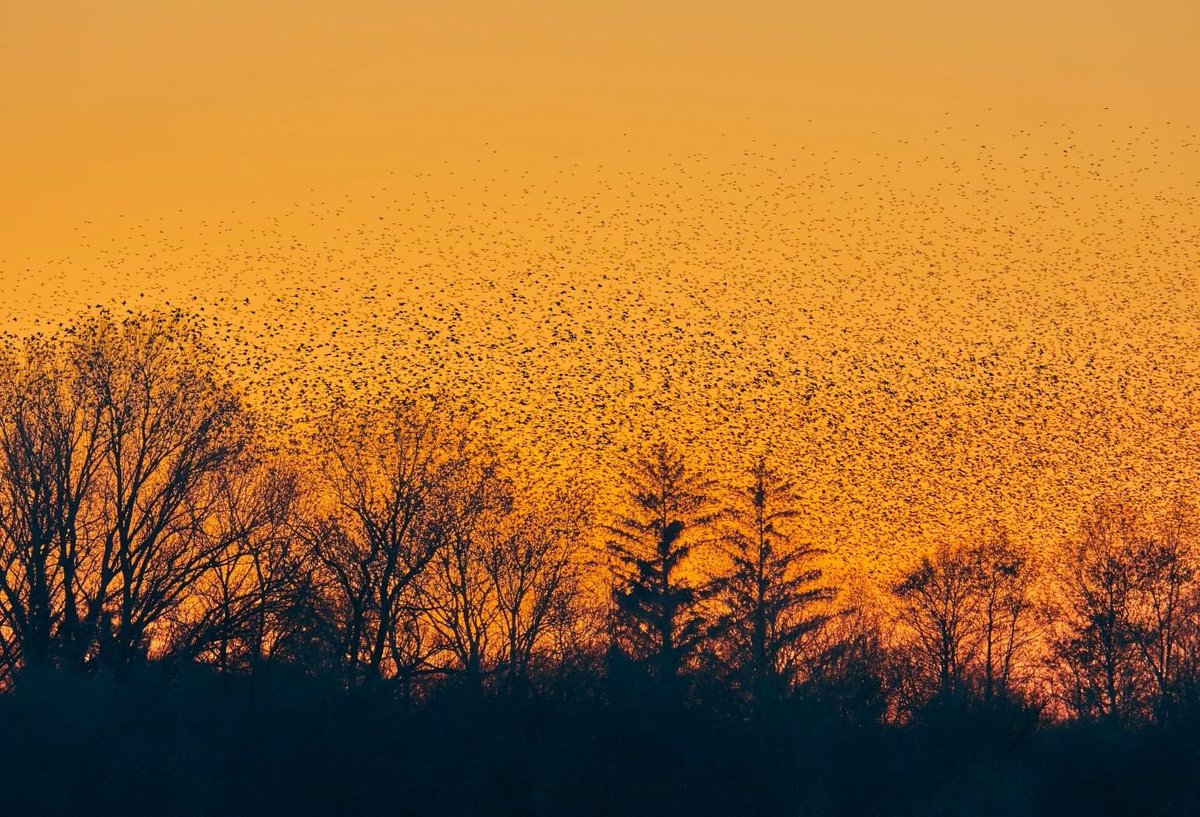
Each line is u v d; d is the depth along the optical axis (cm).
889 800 4472
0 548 4656
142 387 4888
